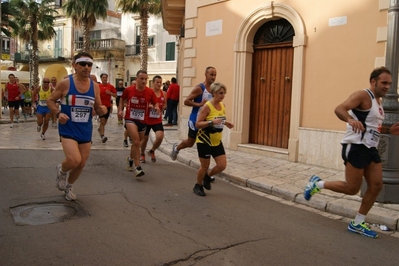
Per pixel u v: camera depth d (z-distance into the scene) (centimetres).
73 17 3203
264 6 954
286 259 393
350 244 445
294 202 620
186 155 923
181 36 1581
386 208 554
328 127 853
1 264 349
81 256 372
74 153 496
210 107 574
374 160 459
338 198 603
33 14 3244
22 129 1449
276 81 988
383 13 765
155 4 2928
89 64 502
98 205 531
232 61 1042
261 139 1027
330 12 842
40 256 368
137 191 616
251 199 621
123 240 416
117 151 988
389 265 394
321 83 863
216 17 1079
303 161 889
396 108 566
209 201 588
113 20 3981
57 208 511
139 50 3488
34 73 3347
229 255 394
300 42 886
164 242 417
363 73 797
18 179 649
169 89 1677
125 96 721
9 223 450
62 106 506
